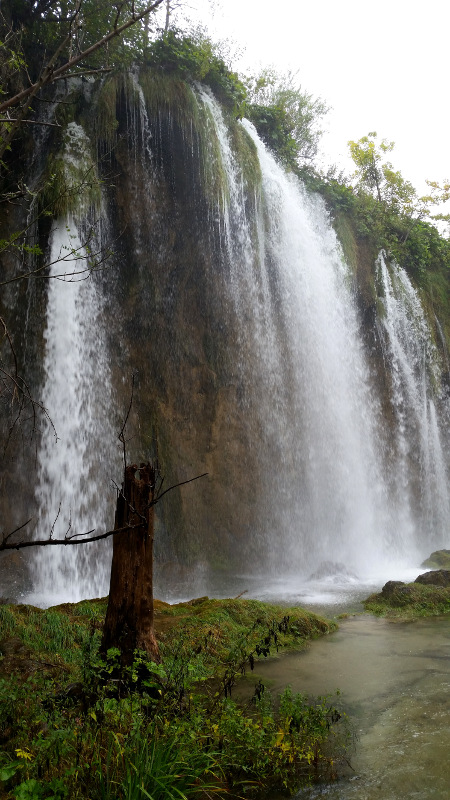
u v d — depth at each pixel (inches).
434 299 981.8
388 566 665.0
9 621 256.8
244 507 641.0
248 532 637.3
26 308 541.3
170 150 616.4
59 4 515.2
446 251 1044.5
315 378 726.5
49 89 565.9
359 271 832.3
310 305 738.2
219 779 150.4
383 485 786.2
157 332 616.4
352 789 144.6
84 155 548.1
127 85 581.6
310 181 821.2
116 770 135.5
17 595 489.1
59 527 530.3
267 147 789.2
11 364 535.5
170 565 574.9
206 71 628.7
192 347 635.5
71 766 134.8
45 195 522.3
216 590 522.3
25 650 222.7
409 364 882.1
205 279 643.5
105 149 583.5
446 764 153.9
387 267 888.9
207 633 271.9
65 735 143.3
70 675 203.6
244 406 661.3
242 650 216.2
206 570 595.5
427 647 275.6
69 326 543.5
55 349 534.9
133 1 215.8
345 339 783.7
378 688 216.1
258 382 673.0
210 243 641.6
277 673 237.1
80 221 542.0
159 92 590.6
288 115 918.4
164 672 177.0
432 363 922.7
